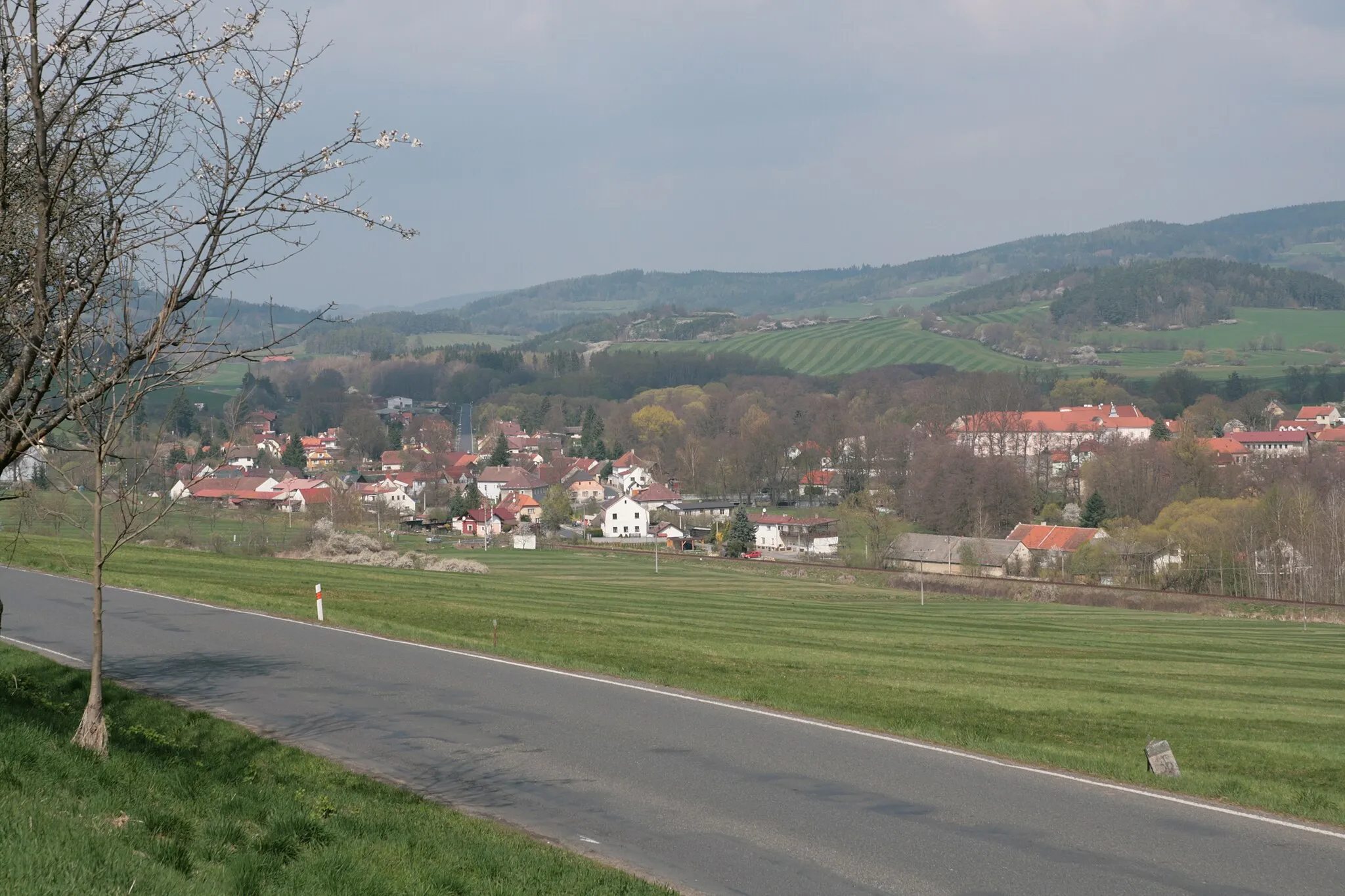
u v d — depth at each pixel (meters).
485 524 138.88
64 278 13.67
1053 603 81.94
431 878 11.64
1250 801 17.12
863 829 15.12
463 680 24.88
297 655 27.20
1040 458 160.62
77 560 48.84
